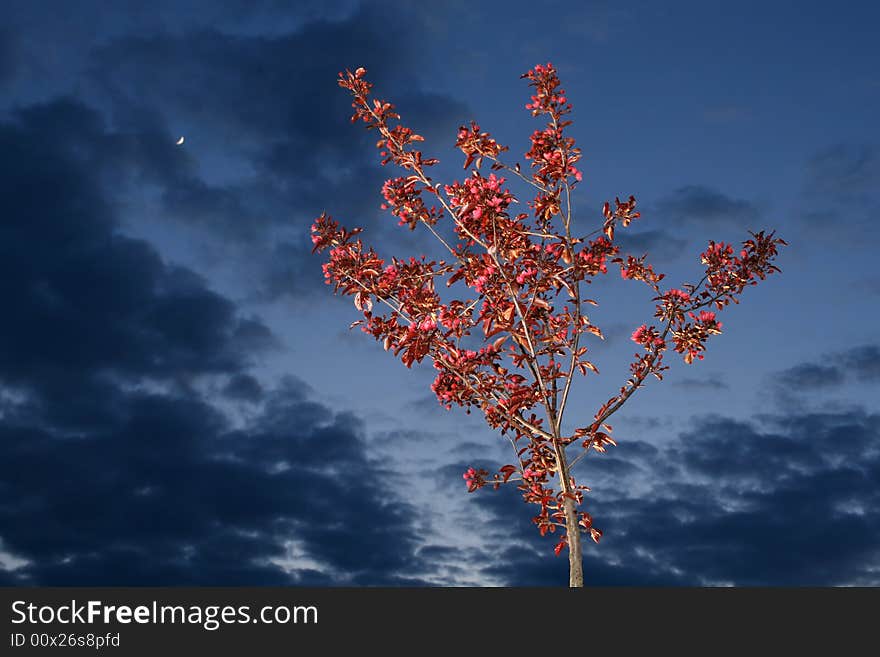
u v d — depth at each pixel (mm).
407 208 9266
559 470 8742
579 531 8648
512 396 8695
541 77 8938
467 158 8984
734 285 9383
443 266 9383
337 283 9289
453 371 9141
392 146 9203
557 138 8945
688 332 9156
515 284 8750
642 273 9312
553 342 8758
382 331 9242
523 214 9031
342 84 9266
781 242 9328
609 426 8727
